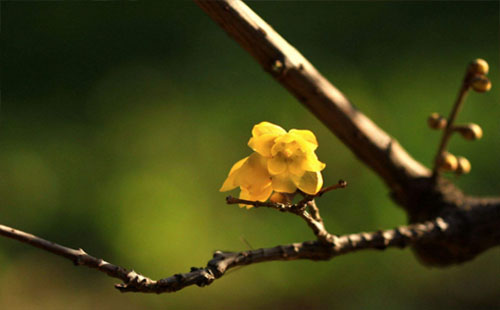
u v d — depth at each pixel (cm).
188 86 270
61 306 220
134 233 231
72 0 295
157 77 275
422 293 214
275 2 287
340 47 275
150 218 232
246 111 254
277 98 254
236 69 270
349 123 84
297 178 75
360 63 268
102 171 250
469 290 213
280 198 77
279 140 75
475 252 86
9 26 288
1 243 238
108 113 266
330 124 84
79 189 247
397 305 211
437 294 213
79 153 255
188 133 254
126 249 231
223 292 219
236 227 228
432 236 84
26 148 256
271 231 225
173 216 231
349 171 231
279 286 220
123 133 259
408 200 87
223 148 248
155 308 217
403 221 222
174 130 256
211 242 227
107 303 220
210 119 256
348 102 84
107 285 225
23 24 290
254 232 226
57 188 247
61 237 239
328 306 215
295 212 76
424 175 87
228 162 244
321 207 227
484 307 207
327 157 235
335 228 223
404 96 246
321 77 83
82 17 293
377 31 278
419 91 246
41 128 263
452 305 208
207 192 239
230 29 80
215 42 283
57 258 236
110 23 293
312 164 75
